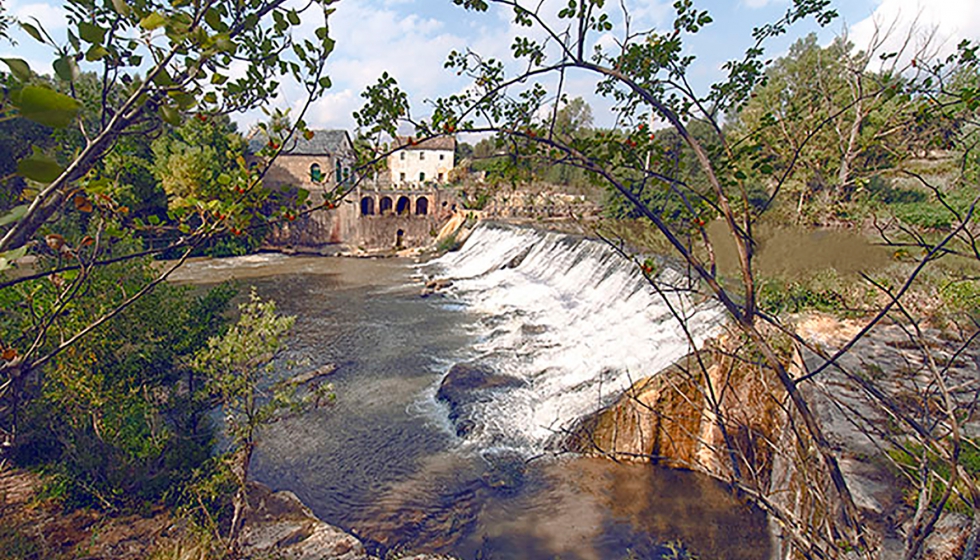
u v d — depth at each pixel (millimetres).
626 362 15539
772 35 3279
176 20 2090
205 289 31656
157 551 8586
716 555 9375
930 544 4840
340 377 17453
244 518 9906
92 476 9828
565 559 9539
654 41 3086
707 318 14609
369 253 47500
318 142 52906
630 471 11734
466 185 57375
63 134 2939
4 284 2434
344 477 12008
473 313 25422
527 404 14758
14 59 1791
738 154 2955
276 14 2666
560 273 27594
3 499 9492
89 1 2297
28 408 10117
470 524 10453
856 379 2820
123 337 9750
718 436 10852
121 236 3150
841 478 2434
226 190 3105
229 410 10961
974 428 6207
